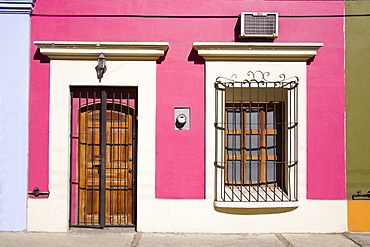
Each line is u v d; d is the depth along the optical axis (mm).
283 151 7137
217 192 6844
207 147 6840
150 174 6801
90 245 6062
